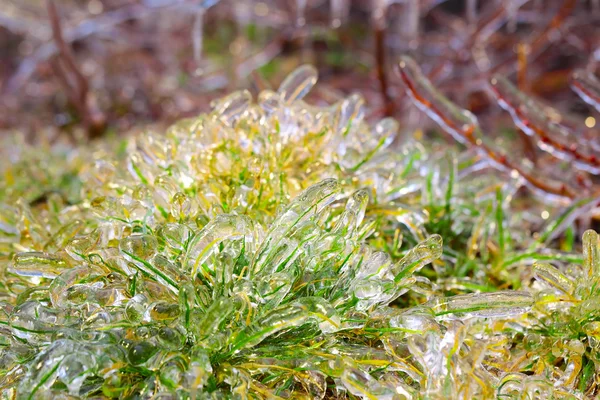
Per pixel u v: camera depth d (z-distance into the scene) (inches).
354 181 16.2
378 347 13.8
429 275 16.6
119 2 49.6
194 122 16.6
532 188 19.4
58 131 41.1
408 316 13.0
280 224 13.3
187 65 45.0
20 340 13.5
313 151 16.3
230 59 45.2
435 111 19.2
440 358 12.3
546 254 17.3
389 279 13.4
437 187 17.6
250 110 16.1
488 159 19.2
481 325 13.6
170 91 43.9
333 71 49.3
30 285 15.4
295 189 15.9
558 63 46.9
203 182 15.8
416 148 18.1
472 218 18.1
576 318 13.9
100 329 12.9
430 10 47.2
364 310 13.4
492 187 18.4
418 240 16.4
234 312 12.9
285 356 13.0
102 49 51.3
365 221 15.4
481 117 38.6
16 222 17.5
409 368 12.9
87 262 13.9
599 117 31.9
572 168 21.0
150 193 14.9
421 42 42.0
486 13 39.7
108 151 24.2
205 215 14.9
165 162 16.1
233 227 12.8
